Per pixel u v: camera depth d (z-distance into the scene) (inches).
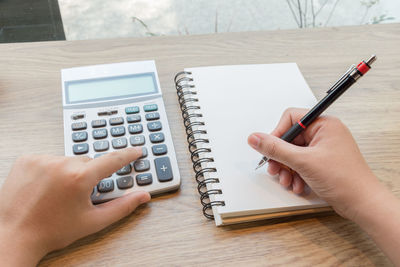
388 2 46.6
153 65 26.0
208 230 19.7
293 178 20.6
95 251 18.5
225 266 18.4
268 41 30.6
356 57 29.8
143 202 19.8
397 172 22.6
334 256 19.1
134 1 41.8
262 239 19.5
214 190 20.1
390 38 32.0
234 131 22.9
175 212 20.2
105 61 27.5
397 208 18.0
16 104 24.2
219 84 25.6
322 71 28.5
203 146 22.0
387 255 17.9
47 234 17.3
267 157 20.4
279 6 45.2
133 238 19.1
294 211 20.2
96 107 23.3
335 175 18.4
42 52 27.6
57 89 25.4
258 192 20.2
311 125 20.6
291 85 26.2
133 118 22.9
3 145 22.0
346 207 18.7
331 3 46.1
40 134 22.8
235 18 44.7
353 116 25.6
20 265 16.6
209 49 29.3
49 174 17.6
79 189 17.4
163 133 22.6
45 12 36.6
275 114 24.1
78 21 40.8
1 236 16.8
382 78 28.5
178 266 18.3
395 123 25.4
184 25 43.7
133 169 20.9
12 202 17.5
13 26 35.8
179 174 21.1
